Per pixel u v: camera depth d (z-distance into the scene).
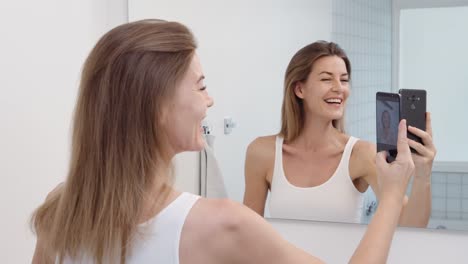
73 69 1.93
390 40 1.64
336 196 1.69
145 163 0.99
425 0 1.62
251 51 1.75
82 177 1.01
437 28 1.61
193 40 1.05
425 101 1.61
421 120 1.60
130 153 0.98
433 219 1.64
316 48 1.68
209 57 1.80
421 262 1.66
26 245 1.86
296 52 1.70
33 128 1.83
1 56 1.72
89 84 1.02
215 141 1.81
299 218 1.74
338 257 1.72
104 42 1.03
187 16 1.82
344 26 1.66
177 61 1.01
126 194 0.97
